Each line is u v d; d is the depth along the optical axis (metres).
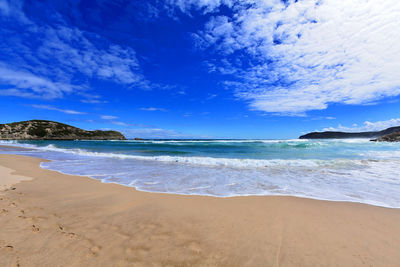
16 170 7.57
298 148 18.69
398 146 20.78
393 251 2.31
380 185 5.39
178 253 2.26
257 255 2.24
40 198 4.19
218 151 15.71
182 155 12.98
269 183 5.64
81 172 7.25
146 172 7.27
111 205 3.83
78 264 2.02
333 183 5.62
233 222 3.09
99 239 2.51
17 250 2.22
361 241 2.54
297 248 2.39
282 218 3.25
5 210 3.41
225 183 5.64
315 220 3.17
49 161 10.19
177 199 4.22
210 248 2.37
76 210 3.53
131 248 2.33
